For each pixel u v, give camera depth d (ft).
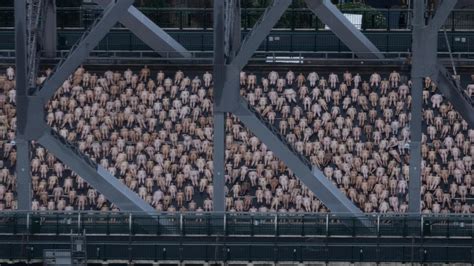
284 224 416.46
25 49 420.36
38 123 422.82
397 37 467.11
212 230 417.08
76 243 411.95
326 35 467.11
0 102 456.04
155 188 444.14
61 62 431.84
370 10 477.36
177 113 454.40
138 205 425.69
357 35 457.68
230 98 421.18
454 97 433.48
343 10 488.44
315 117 453.17
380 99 454.40
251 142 447.01
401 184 442.09
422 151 447.83
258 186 442.50
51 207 440.86
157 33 458.91
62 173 444.96
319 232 416.67
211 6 505.66
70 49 447.01
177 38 470.39
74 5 496.64
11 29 466.70
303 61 458.50
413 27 427.33
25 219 417.08
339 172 444.96
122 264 415.85
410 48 465.06
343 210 425.69
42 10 444.96
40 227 417.08
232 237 416.87
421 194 440.86
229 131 448.65
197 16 485.56
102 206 441.68
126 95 456.86
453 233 415.44
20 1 418.72
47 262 413.18
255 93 456.04
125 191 426.92
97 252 415.44
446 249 414.21
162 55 460.14
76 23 480.23
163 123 453.58
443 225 415.64
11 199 443.32
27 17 426.10
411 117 428.15
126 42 467.11
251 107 426.51
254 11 481.05
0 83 458.09
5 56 460.96
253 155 445.78
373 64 457.68
